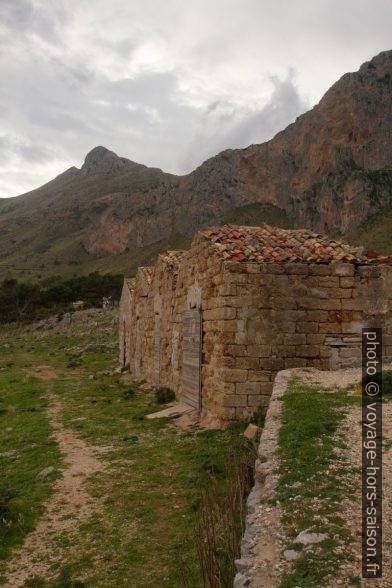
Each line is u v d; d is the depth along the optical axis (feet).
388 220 368.68
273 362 41.50
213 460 31.48
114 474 31.71
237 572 14.17
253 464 25.57
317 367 41.88
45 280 475.72
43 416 52.70
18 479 31.99
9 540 23.34
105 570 20.25
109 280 308.19
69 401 62.23
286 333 41.86
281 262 42.45
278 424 26.16
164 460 33.65
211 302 45.27
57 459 35.86
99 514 25.71
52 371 99.45
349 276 42.98
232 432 37.88
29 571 20.67
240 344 41.22
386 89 494.18
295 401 30.09
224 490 26.40
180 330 56.95
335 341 42.29
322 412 27.25
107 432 43.75
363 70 525.34
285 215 559.38
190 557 20.21
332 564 12.87
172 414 49.14
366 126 485.56
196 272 50.60
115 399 63.16
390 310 43.16
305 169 561.02
